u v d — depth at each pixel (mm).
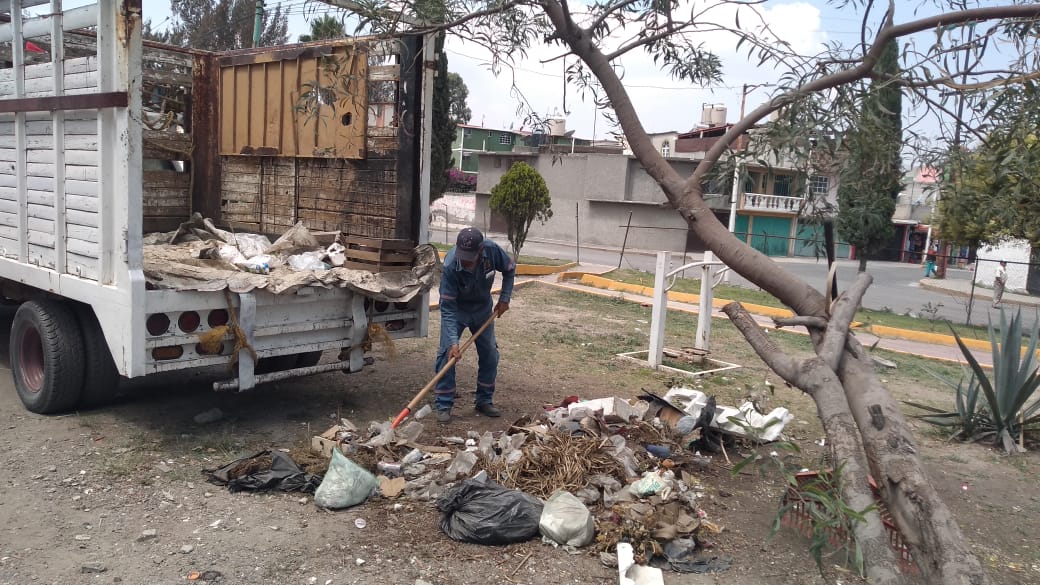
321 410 6008
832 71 3500
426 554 3756
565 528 3873
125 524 3908
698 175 3713
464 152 51781
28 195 5531
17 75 5555
